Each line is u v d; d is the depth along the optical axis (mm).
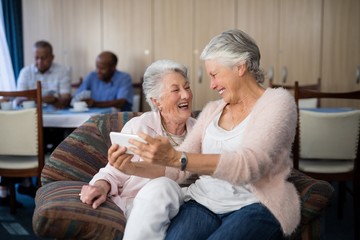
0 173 2783
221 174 1251
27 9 5121
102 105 3771
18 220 2885
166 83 1616
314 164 2752
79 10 5109
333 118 2537
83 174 1685
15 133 2695
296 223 1331
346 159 2750
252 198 1383
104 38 5121
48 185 1546
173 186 1395
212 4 4949
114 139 1306
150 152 1235
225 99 1445
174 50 5055
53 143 3451
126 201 1555
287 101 1359
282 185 1349
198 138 1569
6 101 3318
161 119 1720
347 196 3535
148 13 5043
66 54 5176
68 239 1315
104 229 1316
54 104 3506
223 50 1368
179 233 1324
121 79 4168
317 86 4051
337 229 2785
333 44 4871
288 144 1354
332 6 4832
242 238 1277
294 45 4906
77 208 1314
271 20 4895
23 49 5145
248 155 1252
